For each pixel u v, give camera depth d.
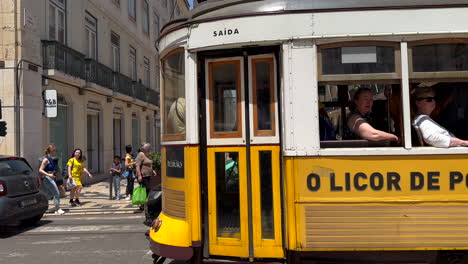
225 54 3.96
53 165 11.02
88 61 17.97
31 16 14.21
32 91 14.23
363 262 3.79
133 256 6.25
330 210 3.65
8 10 13.55
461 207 3.60
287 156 3.70
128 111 24.38
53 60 15.10
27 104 13.92
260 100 3.89
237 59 3.94
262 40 3.73
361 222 3.63
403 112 3.63
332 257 3.81
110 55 21.47
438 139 3.65
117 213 10.61
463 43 3.64
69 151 17.09
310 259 3.82
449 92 3.92
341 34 3.64
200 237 4.00
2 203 7.95
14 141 13.49
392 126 3.85
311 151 3.67
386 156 3.62
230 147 3.96
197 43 3.94
